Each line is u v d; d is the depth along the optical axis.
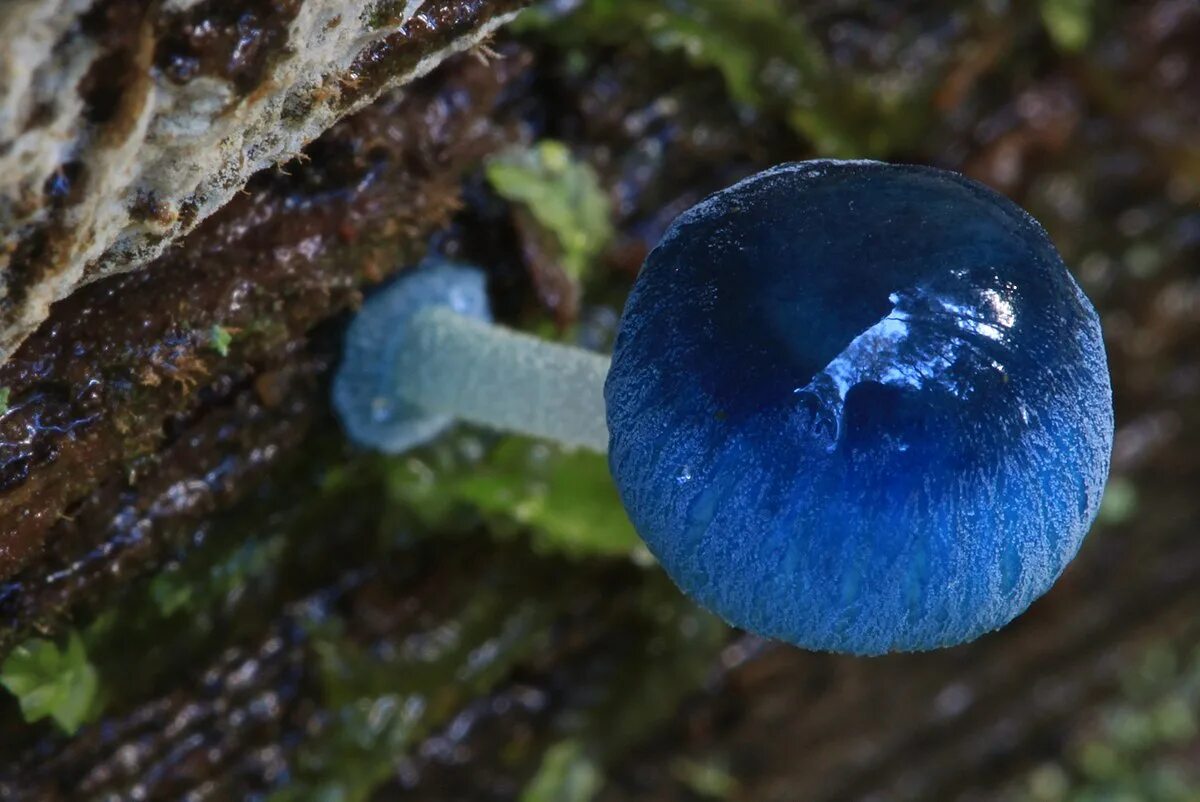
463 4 0.09
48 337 0.09
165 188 0.09
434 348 0.10
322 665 0.10
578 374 0.10
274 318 0.10
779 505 0.09
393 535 0.10
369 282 0.10
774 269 0.09
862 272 0.09
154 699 0.10
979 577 0.09
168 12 0.08
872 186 0.09
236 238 0.09
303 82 0.09
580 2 0.10
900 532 0.09
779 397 0.09
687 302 0.09
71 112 0.08
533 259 0.10
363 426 0.10
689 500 0.09
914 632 0.09
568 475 0.10
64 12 0.08
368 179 0.10
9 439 0.09
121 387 0.09
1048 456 0.09
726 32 0.10
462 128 0.10
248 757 0.10
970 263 0.09
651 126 0.10
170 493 0.10
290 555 0.10
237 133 0.09
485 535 0.10
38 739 0.10
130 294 0.09
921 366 0.09
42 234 0.09
